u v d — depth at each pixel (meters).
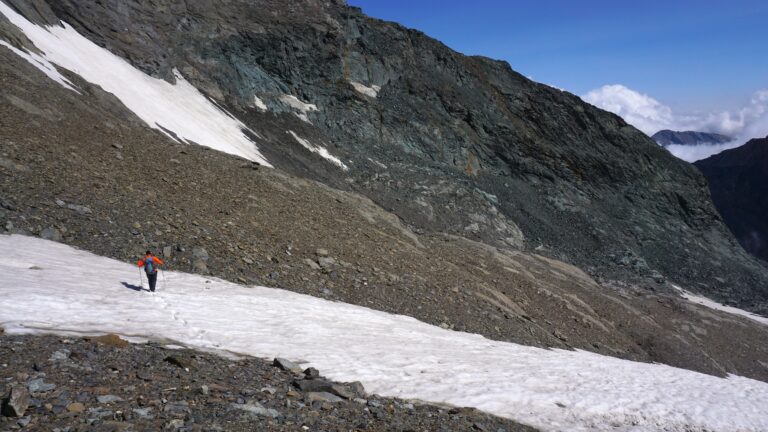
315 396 9.72
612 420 14.28
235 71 83.62
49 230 18.06
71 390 7.35
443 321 25.81
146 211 23.03
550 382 16.83
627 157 124.12
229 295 18.12
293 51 92.75
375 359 14.89
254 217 28.66
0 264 13.86
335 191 44.72
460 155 104.25
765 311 86.38
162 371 9.14
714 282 100.38
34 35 42.16
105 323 11.70
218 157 38.75
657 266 99.88
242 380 9.81
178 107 59.03
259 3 99.25
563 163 114.62
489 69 130.12
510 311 32.38
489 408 12.77
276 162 66.38
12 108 27.11
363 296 24.86
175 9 81.81
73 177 22.84
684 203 121.31
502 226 84.50
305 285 23.16
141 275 17.33
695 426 15.50
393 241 37.06
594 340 36.03
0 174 20.09
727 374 43.78
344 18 105.88
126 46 61.25
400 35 115.38
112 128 33.56
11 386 7.05
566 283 52.16
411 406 11.21
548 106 126.56
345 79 99.06
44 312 11.23
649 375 23.27
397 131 99.19
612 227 104.31
